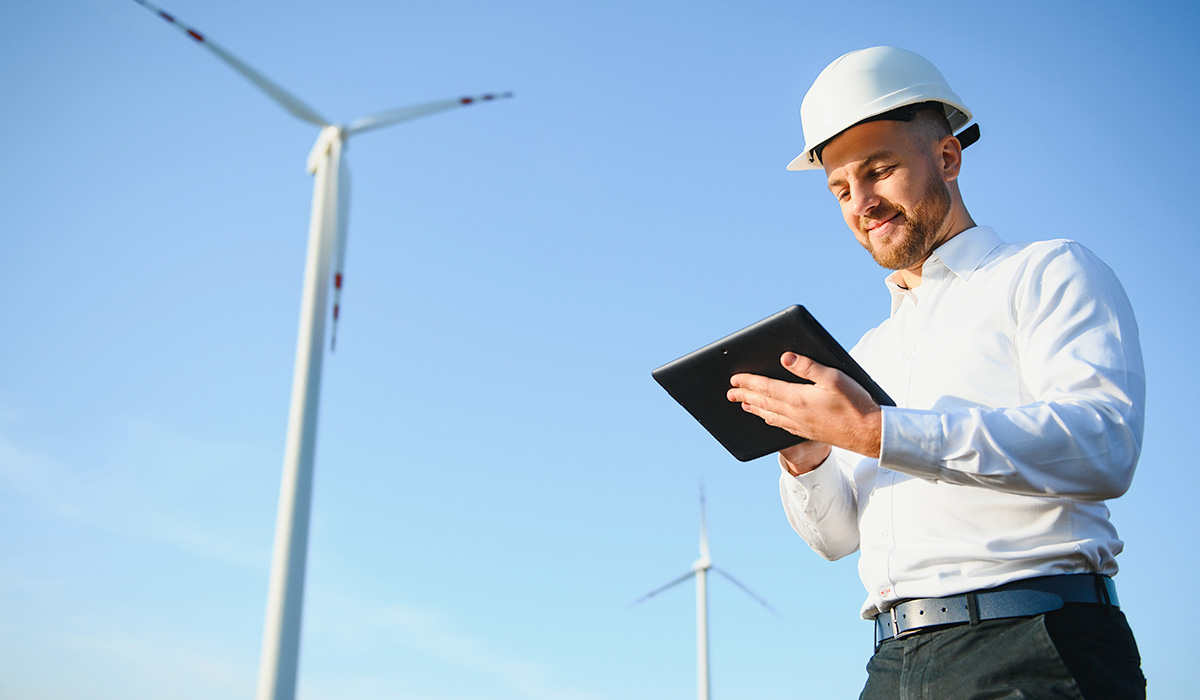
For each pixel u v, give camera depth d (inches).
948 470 103.3
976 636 107.2
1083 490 102.0
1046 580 106.4
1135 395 106.0
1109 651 103.7
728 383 119.9
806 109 137.9
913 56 136.3
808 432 111.4
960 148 134.9
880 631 123.3
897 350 132.1
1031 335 113.5
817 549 140.9
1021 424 101.3
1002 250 125.2
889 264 132.1
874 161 129.0
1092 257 117.8
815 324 106.3
